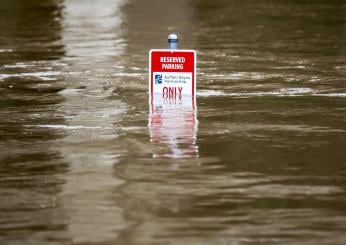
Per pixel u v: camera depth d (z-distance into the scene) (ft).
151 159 45.85
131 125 54.65
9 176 42.96
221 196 39.09
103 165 44.78
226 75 75.92
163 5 161.89
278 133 51.80
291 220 35.63
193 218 35.99
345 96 64.85
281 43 101.76
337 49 95.25
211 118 56.65
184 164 44.78
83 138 51.13
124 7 156.66
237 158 45.93
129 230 34.53
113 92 67.82
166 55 64.18
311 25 124.16
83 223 35.50
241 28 120.06
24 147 49.06
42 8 152.66
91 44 101.14
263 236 33.65
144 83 72.28
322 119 55.98
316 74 76.23
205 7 157.58
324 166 44.24
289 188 40.34
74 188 40.70
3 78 75.61
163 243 32.96
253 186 40.68
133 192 39.86
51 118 57.36
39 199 39.04
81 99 64.64
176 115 57.82
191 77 64.18
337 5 160.86
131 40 105.09
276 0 173.37
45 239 33.71
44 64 84.38
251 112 58.54
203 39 106.42
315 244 32.73
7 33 114.11
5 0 168.55
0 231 34.68
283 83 71.26
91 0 170.91
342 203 37.96
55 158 46.34
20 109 60.85
